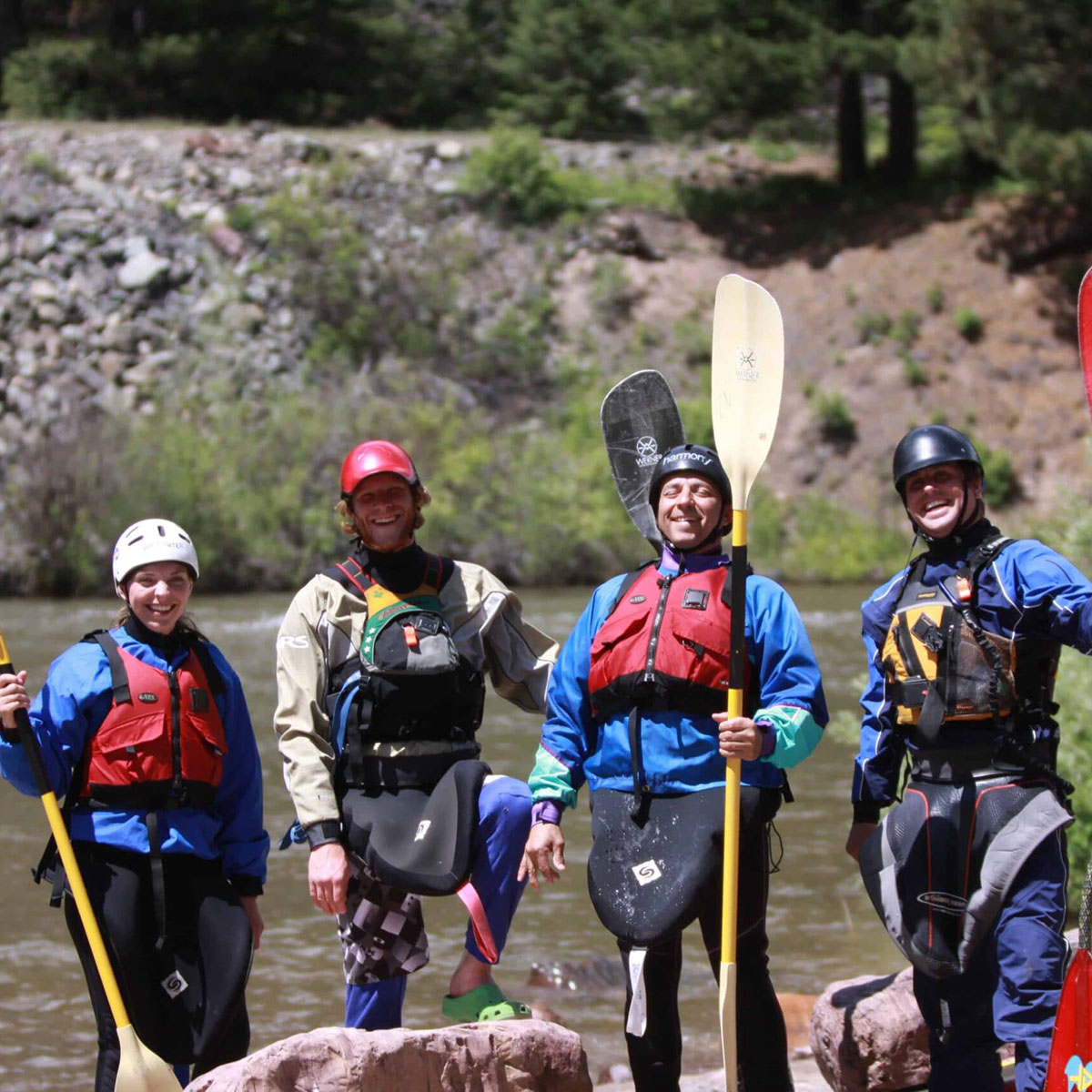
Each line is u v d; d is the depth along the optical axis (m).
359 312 73.44
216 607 53.16
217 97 96.56
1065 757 17.23
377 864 9.54
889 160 85.00
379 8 106.69
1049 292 75.75
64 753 9.60
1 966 17.08
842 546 65.31
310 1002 15.73
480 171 82.19
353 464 10.00
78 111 93.81
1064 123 69.81
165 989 9.45
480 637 10.14
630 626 9.40
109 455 59.41
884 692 9.42
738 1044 9.55
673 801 9.23
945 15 69.88
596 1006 15.80
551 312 77.00
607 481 66.44
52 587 57.53
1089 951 8.21
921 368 72.94
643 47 77.50
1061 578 8.70
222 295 72.38
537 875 9.38
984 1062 8.98
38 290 70.50
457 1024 9.94
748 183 86.62
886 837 9.17
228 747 9.99
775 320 9.55
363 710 9.76
